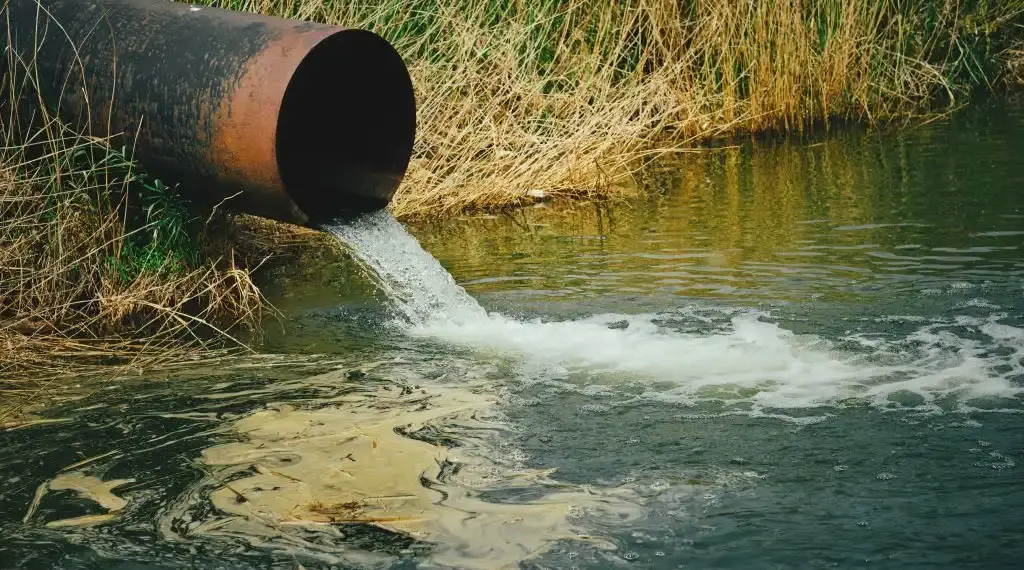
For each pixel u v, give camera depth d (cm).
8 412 450
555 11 1027
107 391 471
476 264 671
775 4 1078
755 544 315
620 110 927
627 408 423
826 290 564
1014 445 371
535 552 316
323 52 572
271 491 363
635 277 616
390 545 324
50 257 575
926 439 379
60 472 388
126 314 587
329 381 471
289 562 317
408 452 389
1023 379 431
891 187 812
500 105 918
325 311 581
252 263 683
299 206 552
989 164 868
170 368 499
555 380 459
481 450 389
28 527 346
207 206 601
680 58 1091
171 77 556
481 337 524
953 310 520
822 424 397
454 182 839
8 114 592
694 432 396
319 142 605
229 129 540
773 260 631
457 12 945
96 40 579
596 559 311
